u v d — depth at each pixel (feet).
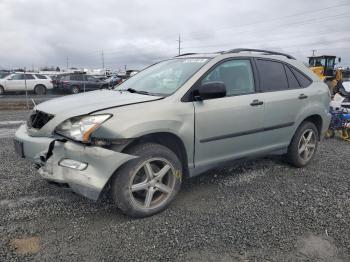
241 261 9.23
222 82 12.31
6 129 28.25
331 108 26.20
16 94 83.92
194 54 15.14
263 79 15.15
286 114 15.72
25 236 10.22
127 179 10.92
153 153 11.35
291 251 9.74
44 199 12.82
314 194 13.91
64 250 9.55
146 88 13.71
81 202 12.62
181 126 11.92
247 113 13.93
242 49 15.14
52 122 11.14
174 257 9.34
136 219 11.45
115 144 10.61
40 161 11.27
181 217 11.66
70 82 86.94
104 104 11.29
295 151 16.88
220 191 14.05
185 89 12.44
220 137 13.23
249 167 17.30
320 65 77.00
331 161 19.06
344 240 10.39
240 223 11.28
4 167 16.52
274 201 13.12
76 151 10.40
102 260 9.14
